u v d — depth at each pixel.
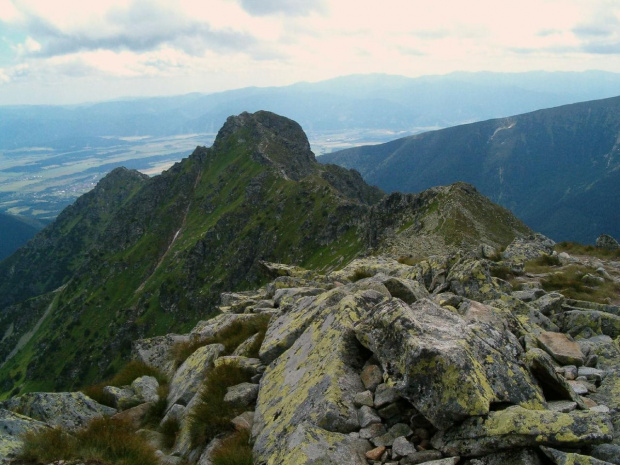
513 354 10.50
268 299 26.44
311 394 10.31
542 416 7.89
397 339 9.89
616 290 25.06
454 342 9.52
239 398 12.64
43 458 10.30
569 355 12.24
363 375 10.48
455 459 7.95
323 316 13.74
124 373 19.39
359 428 9.36
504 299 16.67
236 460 9.77
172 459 11.58
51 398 15.11
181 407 14.52
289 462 8.28
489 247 35.34
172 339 26.06
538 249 35.91
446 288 19.22
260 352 14.62
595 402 9.92
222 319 23.19
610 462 7.36
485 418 8.14
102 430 11.85
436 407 8.53
